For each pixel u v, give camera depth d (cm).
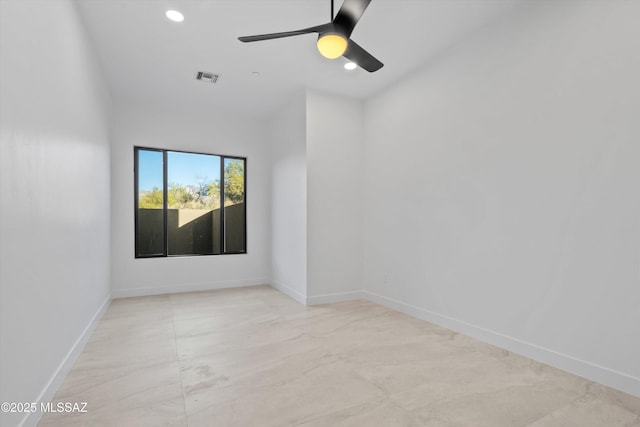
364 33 299
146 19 274
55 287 195
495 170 278
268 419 173
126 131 453
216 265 509
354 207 443
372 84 403
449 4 259
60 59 207
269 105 477
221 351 264
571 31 227
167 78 386
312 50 327
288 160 465
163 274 473
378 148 422
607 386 206
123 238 447
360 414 178
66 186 217
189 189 524
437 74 337
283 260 483
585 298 218
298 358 251
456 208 315
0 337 129
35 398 165
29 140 159
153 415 176
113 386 206
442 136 331
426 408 184
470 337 296
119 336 297
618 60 204
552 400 191
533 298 248
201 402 189
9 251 138
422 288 352
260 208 544
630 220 199
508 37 269
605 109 210
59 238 202
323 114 422
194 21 278
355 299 439
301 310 386
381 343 282
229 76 382
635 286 196
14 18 144
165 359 248
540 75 246
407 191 375
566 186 229
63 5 214
